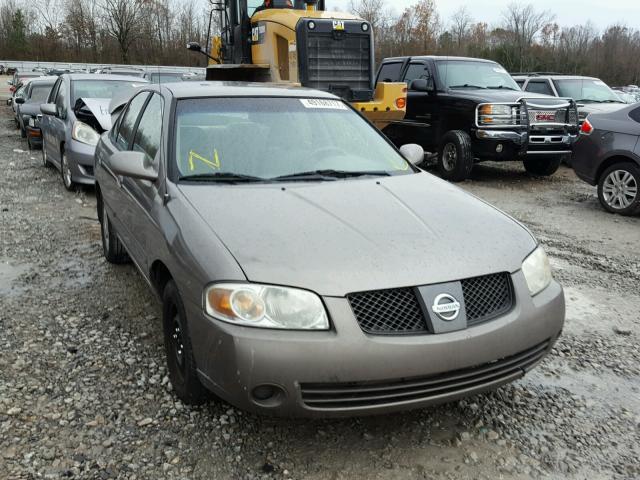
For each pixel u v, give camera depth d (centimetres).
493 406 342
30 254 596
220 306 271
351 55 1002
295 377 261
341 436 310
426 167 1184
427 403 279
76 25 6219
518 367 300
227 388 271
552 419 331
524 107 1012
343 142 418
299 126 416
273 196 341
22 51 6381
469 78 1135
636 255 641
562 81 1336
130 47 6050
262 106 423
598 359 404
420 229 311
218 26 1212
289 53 995
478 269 291
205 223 309
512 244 317
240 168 373
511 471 288
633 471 291
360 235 299
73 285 512
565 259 622
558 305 316
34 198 855
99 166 541
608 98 1321
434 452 300
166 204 345
